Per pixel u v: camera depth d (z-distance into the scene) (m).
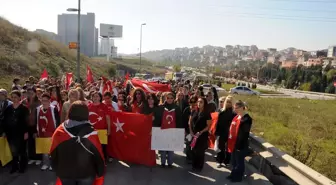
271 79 108.94
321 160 8.81
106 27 96.75
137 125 7.08
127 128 7.17
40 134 6.62
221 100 8.50
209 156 8.45
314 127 14.73
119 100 8.52
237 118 6.42
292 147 9.69
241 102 6.34
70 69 43.25
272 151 6.54
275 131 13.23
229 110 7.34
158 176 6.68
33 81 13.01
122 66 82.56
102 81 13.00
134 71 85.12
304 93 63.44
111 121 7.29
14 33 41.84
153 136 6.96
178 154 8.56
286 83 86.62
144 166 7.32
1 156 6.30
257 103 25.72
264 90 60.09
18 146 6.34
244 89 41.50
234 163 6.50
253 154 7.69
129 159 7.20
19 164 6.51
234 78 108.44
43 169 6.64
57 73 36.16
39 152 6.56
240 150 6.33
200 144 6.97
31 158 7.15
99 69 60.03
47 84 12.14
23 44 39.00
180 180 6.47
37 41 45.19
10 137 6.30
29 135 6.95
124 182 6.23
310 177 5.05
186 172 7.02
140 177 6.57
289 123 15.95
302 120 16.33
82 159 3.53
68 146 3.50
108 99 7.29
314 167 8.08
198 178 6.63
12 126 6.24
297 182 5.21
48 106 6.60
